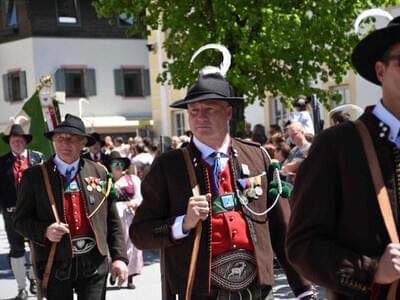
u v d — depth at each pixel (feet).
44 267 14.51
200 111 10.68
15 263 23.86
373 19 30.17
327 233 7.13
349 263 6.71
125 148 50.65
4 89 88.89
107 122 84.94
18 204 14.83
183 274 10.42
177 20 28.91
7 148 29.48
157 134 69.46
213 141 10.82
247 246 10.47
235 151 10.98
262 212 10.71
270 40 27.17
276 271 25.75
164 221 10.43
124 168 26.84
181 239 10.42
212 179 10.69
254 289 10.53
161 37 66.85
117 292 24.18
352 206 6.97
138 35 92.58
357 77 44.37
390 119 7.01
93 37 89.51
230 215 10.51
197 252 10.18
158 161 10.87
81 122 15.39
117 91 90.74
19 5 86.63
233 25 27.63
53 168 14.96
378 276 6.63
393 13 38.65
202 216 9.99
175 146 39.11
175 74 31.27
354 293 6.70
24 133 25.48
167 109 67.77
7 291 25.52
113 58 90.84
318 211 7.11
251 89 27.89
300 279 10.85
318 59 29.76
